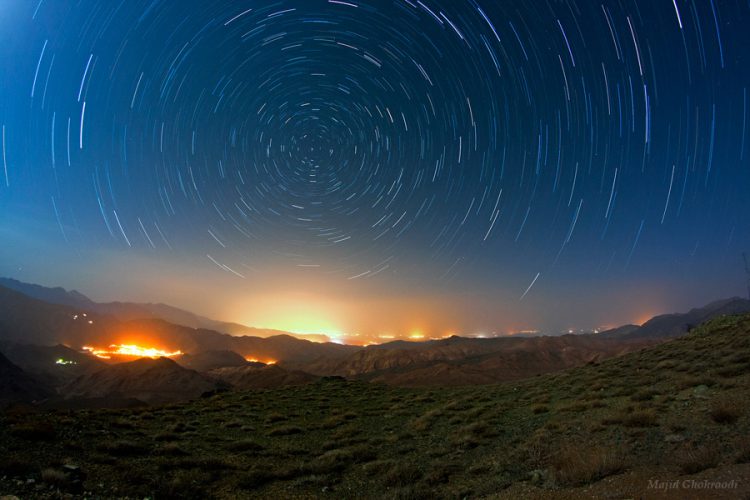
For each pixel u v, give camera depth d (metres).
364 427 19.30
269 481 11.66
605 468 8.30
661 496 6.64
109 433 15.45
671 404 12.95
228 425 19.84
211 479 11.55
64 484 9.24
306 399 30.00
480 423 15.73
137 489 9.93
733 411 10.09
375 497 10.07
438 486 10.17
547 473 9.19
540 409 17.00
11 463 9.77
